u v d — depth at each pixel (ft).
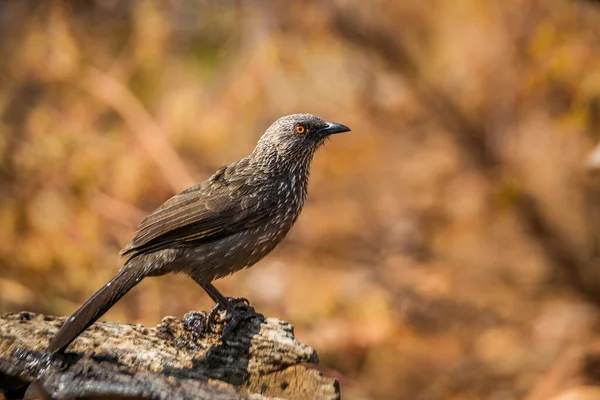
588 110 47.37
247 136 55.67
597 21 47.24
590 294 51.24
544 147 52.49
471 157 55.93
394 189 59.77
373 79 58.39
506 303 52.54
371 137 61.46
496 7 53.72
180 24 59.36
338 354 48.11
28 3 55.93
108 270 47.85
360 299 51.52
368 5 56.03
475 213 57.11
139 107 54.13
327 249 57.21
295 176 29.25
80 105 54.44
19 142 50.62
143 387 21.91
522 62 52.75
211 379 23.71
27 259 47.50
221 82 57.82
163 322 25.52
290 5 56.70
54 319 25.03
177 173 51.52
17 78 54.29
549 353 48.19
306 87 57.57
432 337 50.34
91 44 57.06
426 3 55.88
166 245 26.68
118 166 51.24
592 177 48.65
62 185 50.24
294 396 23.56
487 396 45.52
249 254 28.19
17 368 22.94
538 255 54.54
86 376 22.52
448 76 55.67
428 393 46.06
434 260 56.39
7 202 49.14
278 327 25.52
